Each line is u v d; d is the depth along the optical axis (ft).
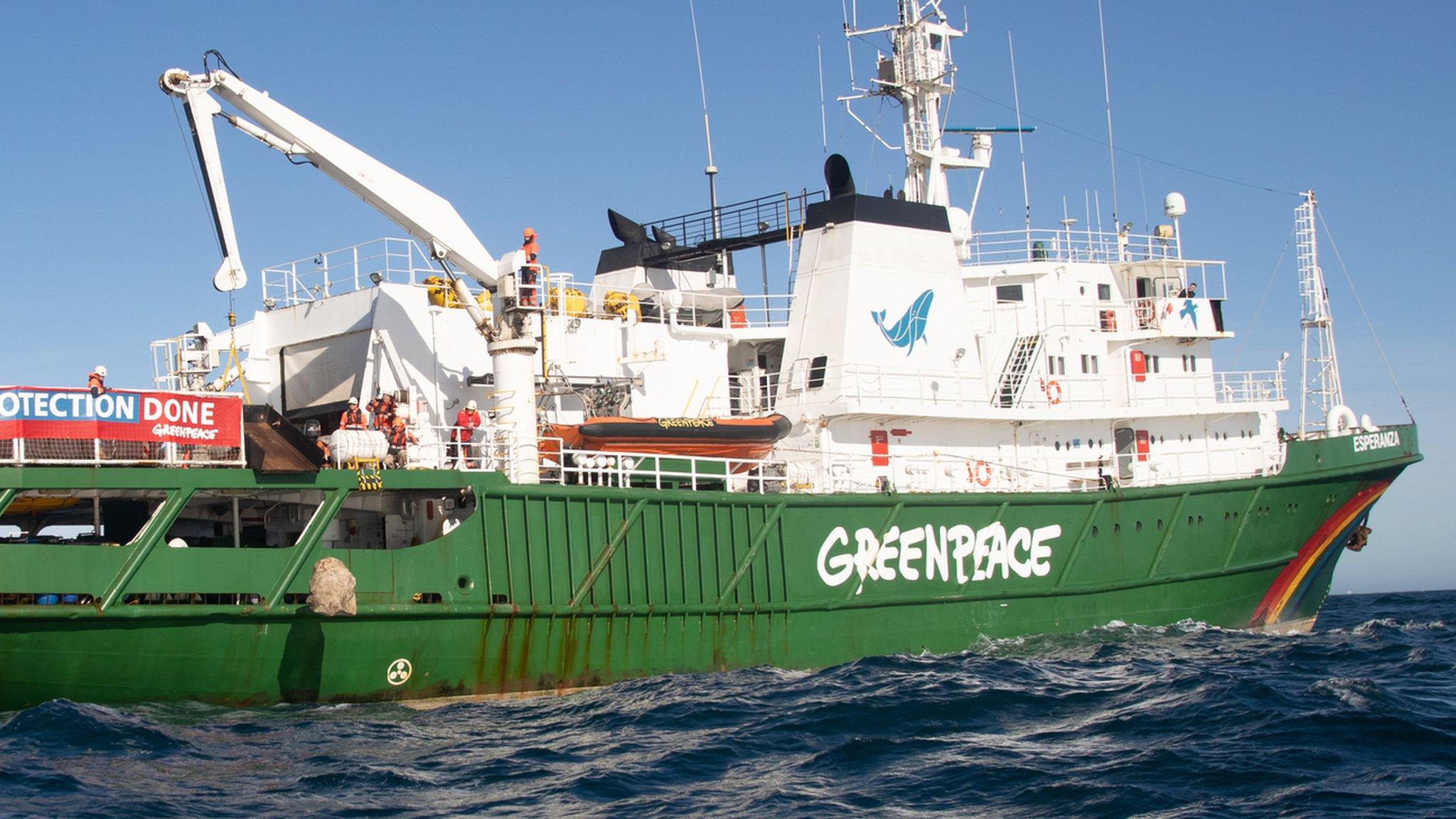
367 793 48.37
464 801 47.47
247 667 60.70
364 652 62.95
